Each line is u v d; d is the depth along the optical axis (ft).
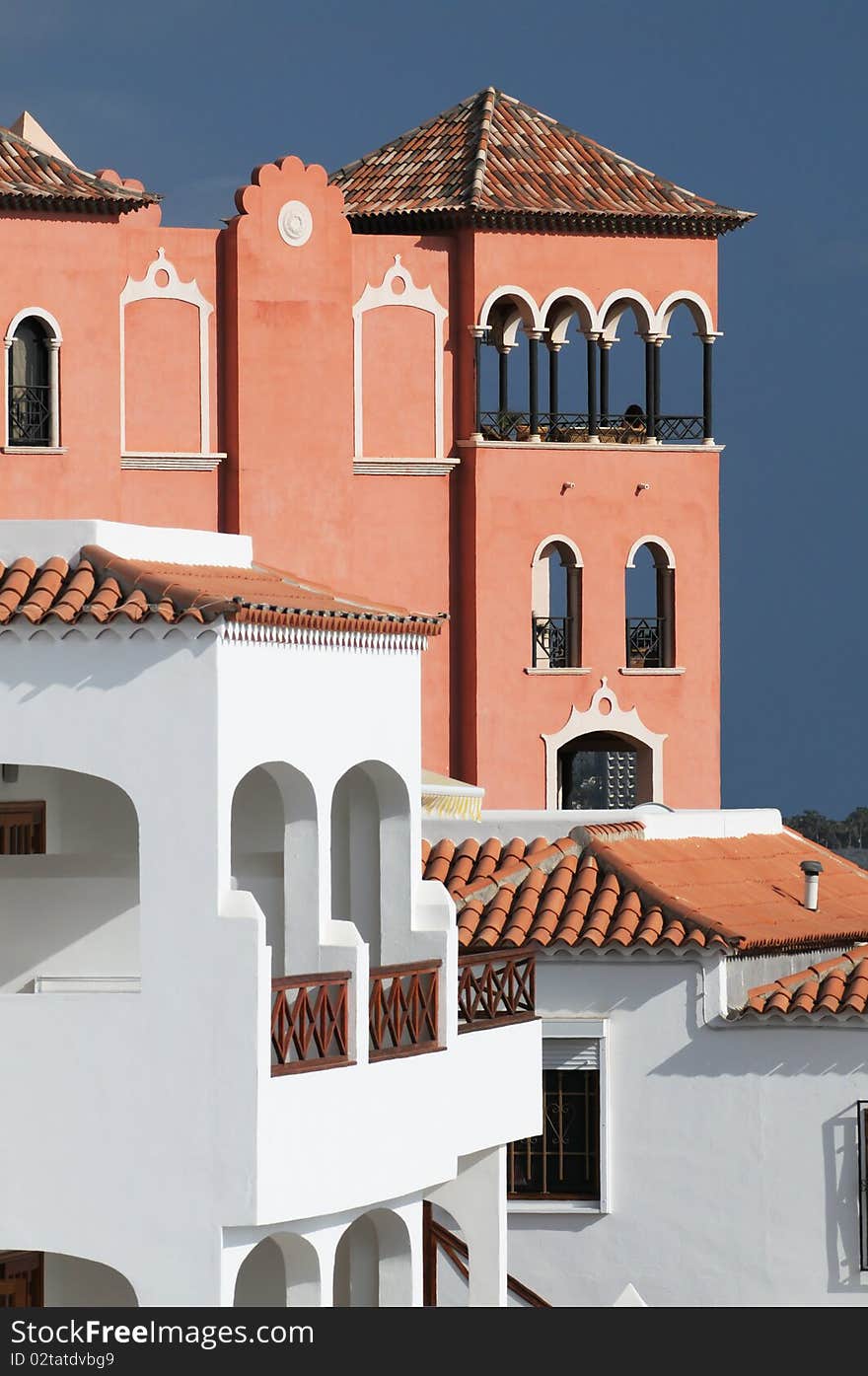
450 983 138.31
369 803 140.56
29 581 125.59
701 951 172.45
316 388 299.79
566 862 183.52
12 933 141.49
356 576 303.89
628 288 314.14
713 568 319.88
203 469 296.10
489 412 312.29
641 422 317.22
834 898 193.98
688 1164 173.17
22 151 287.89
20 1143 122.93
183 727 120.98
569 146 321.32
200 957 120.67
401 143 321.52
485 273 306.76
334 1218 127.95
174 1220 120.98
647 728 316.40
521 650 310.04
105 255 288.10
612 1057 174.40
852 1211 171.01
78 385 287.07
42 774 152.87
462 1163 146.30
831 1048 171.63
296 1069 123.44
